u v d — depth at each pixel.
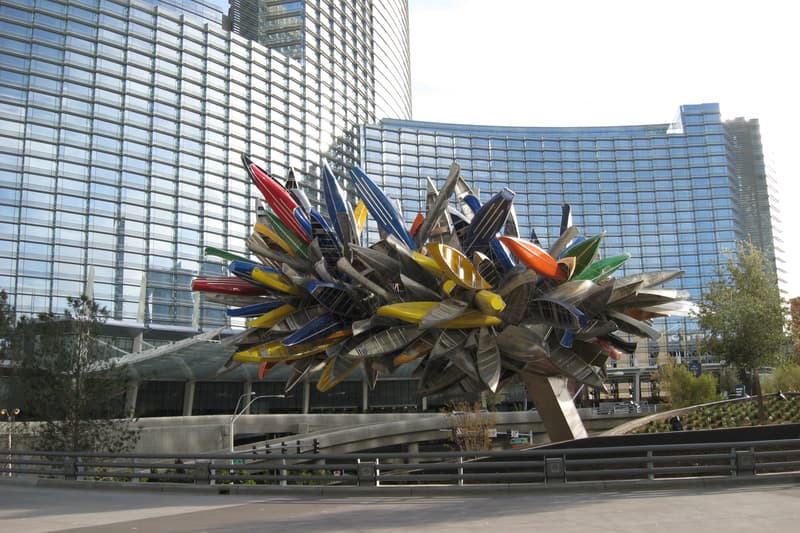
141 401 68.94
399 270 16.19
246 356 17.27
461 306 14.83
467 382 17.36
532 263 14.12
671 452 16.11
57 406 22.72
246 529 9.52
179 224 74.62
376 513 10.95
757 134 123.75
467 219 17.98
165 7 79.19
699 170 108.38
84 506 12.81
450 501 12.18
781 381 42.31
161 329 70.06
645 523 8.95
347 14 109.88
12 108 67.31
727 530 8.23
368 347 15.38
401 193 103.31
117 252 70.12
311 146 93.00
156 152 74.75
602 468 16.22
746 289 34.12
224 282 18.88
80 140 70.19
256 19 93.56
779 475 12.54
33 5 69.69
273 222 18.77
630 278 17.09
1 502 13.59
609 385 103.31
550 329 16.12
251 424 52.97
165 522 10.47
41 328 23.73
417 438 54.88
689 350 97.94
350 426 58.12
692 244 105.75
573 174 108.69
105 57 73.06
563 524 9.08
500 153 108.44
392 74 127.31
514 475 13.20
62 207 68.00
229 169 80.38
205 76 80.69
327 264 17.39
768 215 120.31
